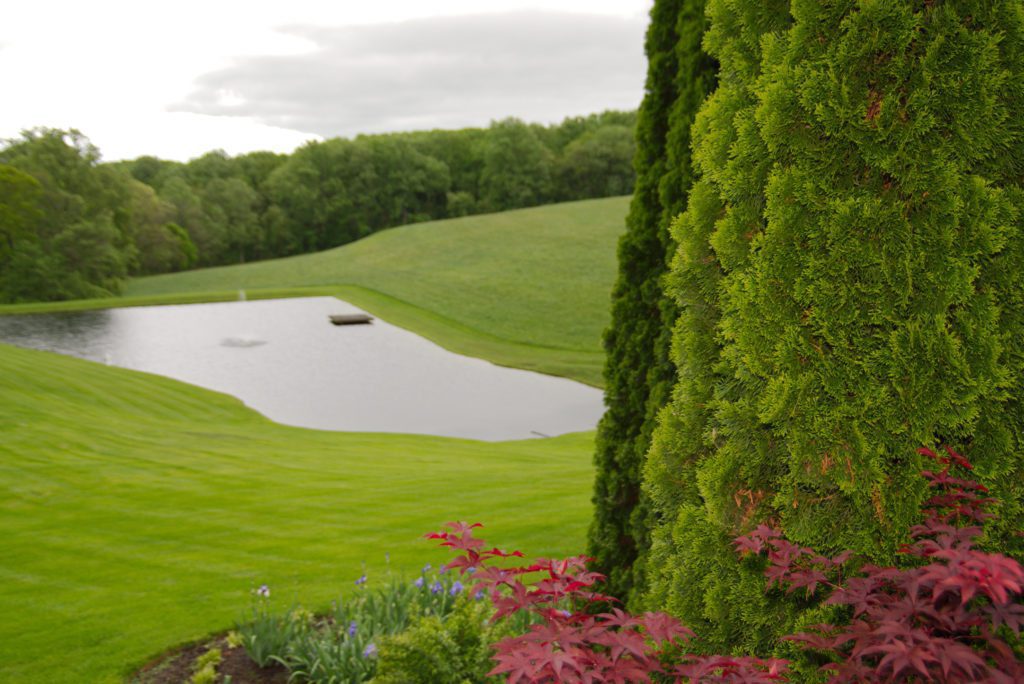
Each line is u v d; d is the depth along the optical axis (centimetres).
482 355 3031
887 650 179
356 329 3622
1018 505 260
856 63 266
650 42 449
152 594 624
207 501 962
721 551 305
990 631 234
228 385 2406
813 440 276
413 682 390
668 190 411
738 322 295
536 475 1125
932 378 257
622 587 449
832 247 270
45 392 1984
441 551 733
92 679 477
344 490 1023
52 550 760
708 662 215
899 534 264
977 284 261
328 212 9331
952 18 254
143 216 7494
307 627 507
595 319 3828
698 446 329
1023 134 255
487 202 9356
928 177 258
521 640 205
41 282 5656
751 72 306
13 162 6394
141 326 3747
